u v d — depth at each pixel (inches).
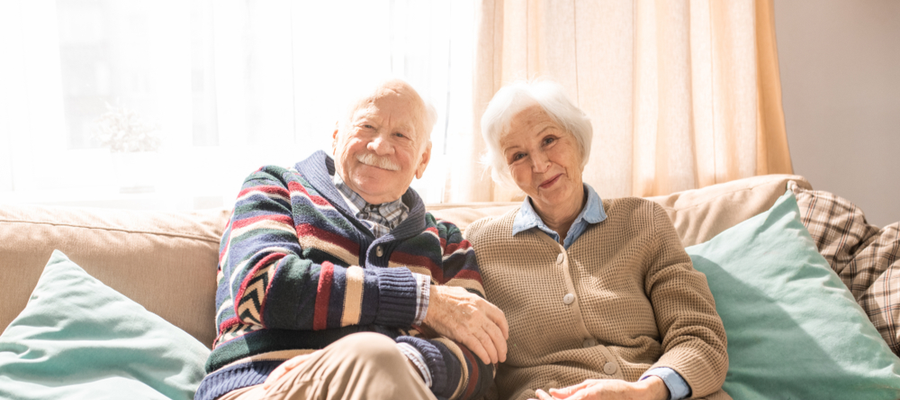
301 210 50.8
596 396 44.1
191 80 76.2
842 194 111.5
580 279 55.5
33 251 52.4
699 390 46.8
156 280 54.2
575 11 88.7
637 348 52.4
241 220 49.2
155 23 75.4
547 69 87.9
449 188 86.5
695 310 52.0
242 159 77.7
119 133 74.4
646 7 92.9
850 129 111.0
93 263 53.2
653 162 93.2
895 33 111.1
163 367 46.9
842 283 56.2
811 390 50.1
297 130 79.5
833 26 109.4
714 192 71.7
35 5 72.4
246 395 40.0
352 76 80.9
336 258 49.4
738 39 93.9
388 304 44.3
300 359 38.7
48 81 73.4
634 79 91.3
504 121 58.7
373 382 31.0
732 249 60.8
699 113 95.0
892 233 61.3
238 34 76.8
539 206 59.9
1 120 71.9
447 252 57.9
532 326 54.1
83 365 44.9
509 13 85.7
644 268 56.5
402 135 55.7
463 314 46.8
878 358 49.4
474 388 46.0
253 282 43.3
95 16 74.2
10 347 44.6
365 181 54.3
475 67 83.5
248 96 77.5
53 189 74.8
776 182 70.6
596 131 90.7
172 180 76.1
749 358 53.2
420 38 84.4
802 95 108.7
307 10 79.0
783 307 54.5
